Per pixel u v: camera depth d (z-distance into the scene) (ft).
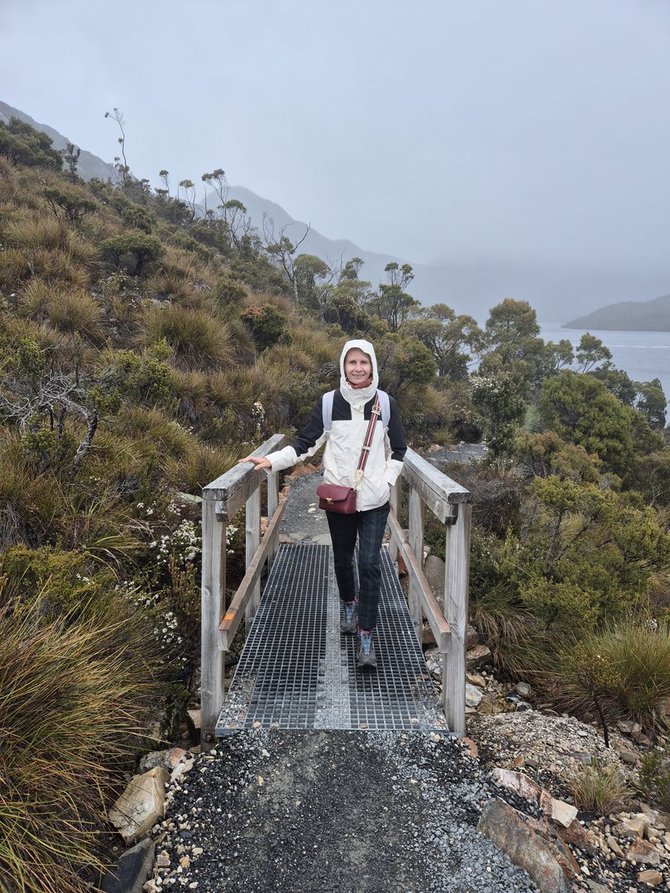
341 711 8.84
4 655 6.62
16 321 22.62
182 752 8.13
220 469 17.07
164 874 6.07
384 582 13.51
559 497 14.92
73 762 6.46
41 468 12.28
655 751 8.68
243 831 6.63
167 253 44.86
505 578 14.28
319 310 76.43
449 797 7.25
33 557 8.68
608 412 60.29
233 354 31.78
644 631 12.12
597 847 6.81
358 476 9.18
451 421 43.57
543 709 11.19
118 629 9.21
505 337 178.60
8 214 35.99
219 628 8.28
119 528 12.06
